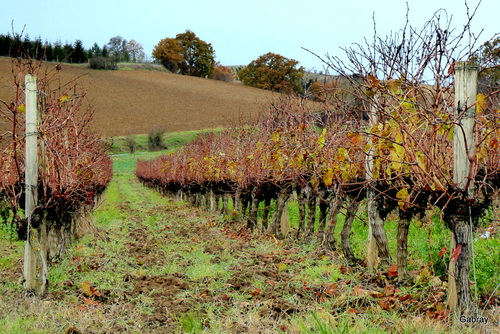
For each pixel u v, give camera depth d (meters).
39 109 7.75
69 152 9.26
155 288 7.68
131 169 60.28
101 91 84.62
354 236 11.73
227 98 86.38
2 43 75.94
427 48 5.89
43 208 7.50
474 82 5.61
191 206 26.36
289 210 17.53
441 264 7.94
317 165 10.10
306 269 8.53
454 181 5.77
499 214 11.95
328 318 5.72
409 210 7.26
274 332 5.43
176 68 126.31
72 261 9.66
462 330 5.38
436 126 5.88
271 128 13.27
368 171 8.09
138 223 17.84
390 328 5.57
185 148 29.67
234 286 7.73
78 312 6.38
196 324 5.79
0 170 8.01
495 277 7.22
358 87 6.46
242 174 15.75
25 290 7.22
